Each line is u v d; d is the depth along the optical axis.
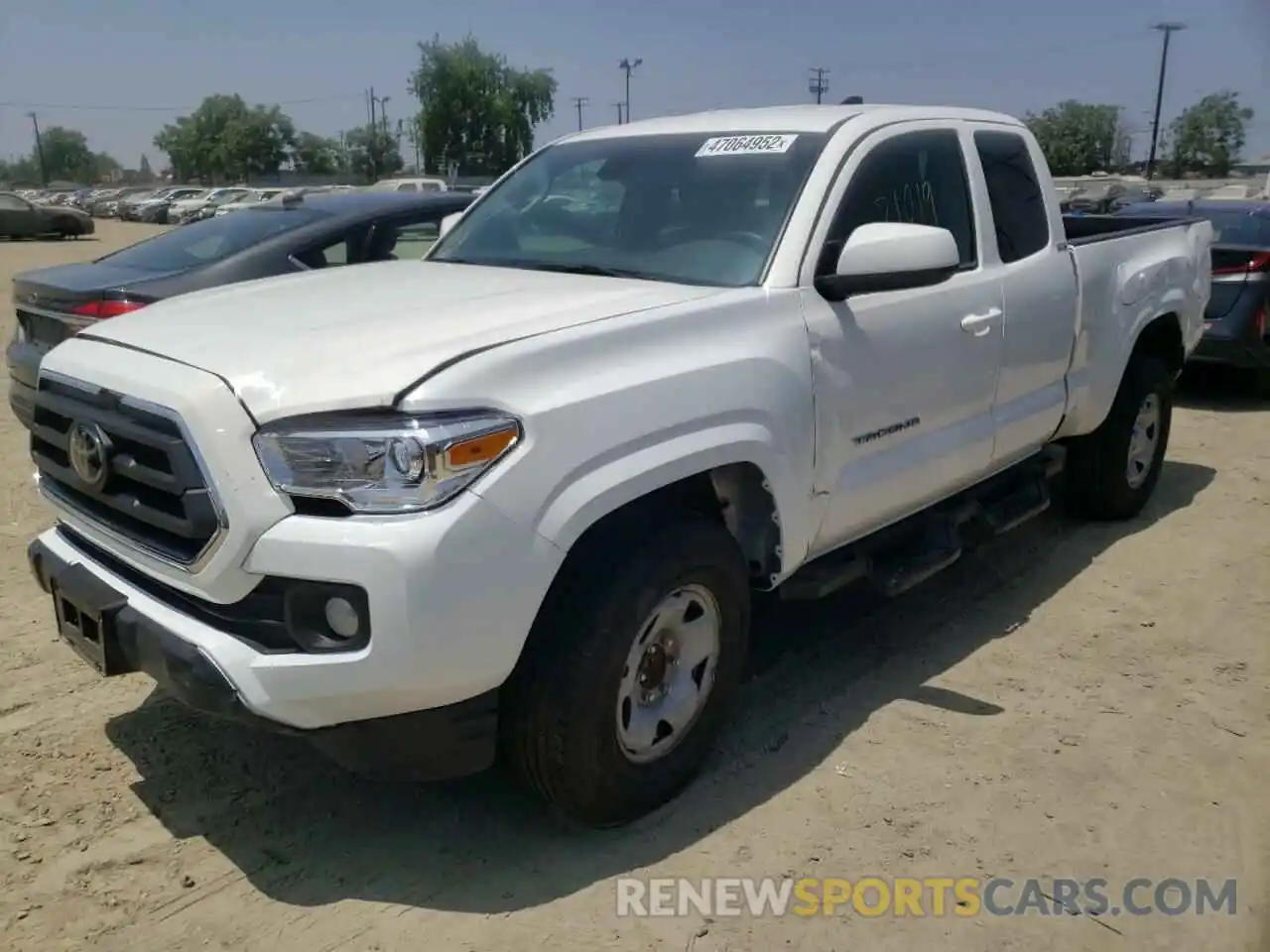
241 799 3.42
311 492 2.68
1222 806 3.52
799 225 3.73
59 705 3.95
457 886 3.06
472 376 2.76
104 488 3.04
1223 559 5.67
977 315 4.36
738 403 3.30
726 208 3.92
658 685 3.33
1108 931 2.96
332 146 95.44
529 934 2.89
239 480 2.70
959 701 4.15
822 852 3.25
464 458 2.70
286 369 2.82
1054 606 5.07
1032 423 4.93
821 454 3.65
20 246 30.69
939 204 4.38
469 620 2.71
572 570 3.04
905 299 4.02
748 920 2.96
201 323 3.28
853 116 4.22
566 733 3.02
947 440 4.35
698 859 3.21
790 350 3.52
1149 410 6.13
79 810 3.34
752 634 4.71
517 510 2.76
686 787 3.51
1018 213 4.87
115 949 2.80
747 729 3.92
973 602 5.10
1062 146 71.94
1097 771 3.70
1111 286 5.43
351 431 2.67
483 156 69.00
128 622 2.96
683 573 3.18
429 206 6.93
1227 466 7.48
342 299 3.50
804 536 3.65
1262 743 3.90
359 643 2.66
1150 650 4.63
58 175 124.94
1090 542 5.91
